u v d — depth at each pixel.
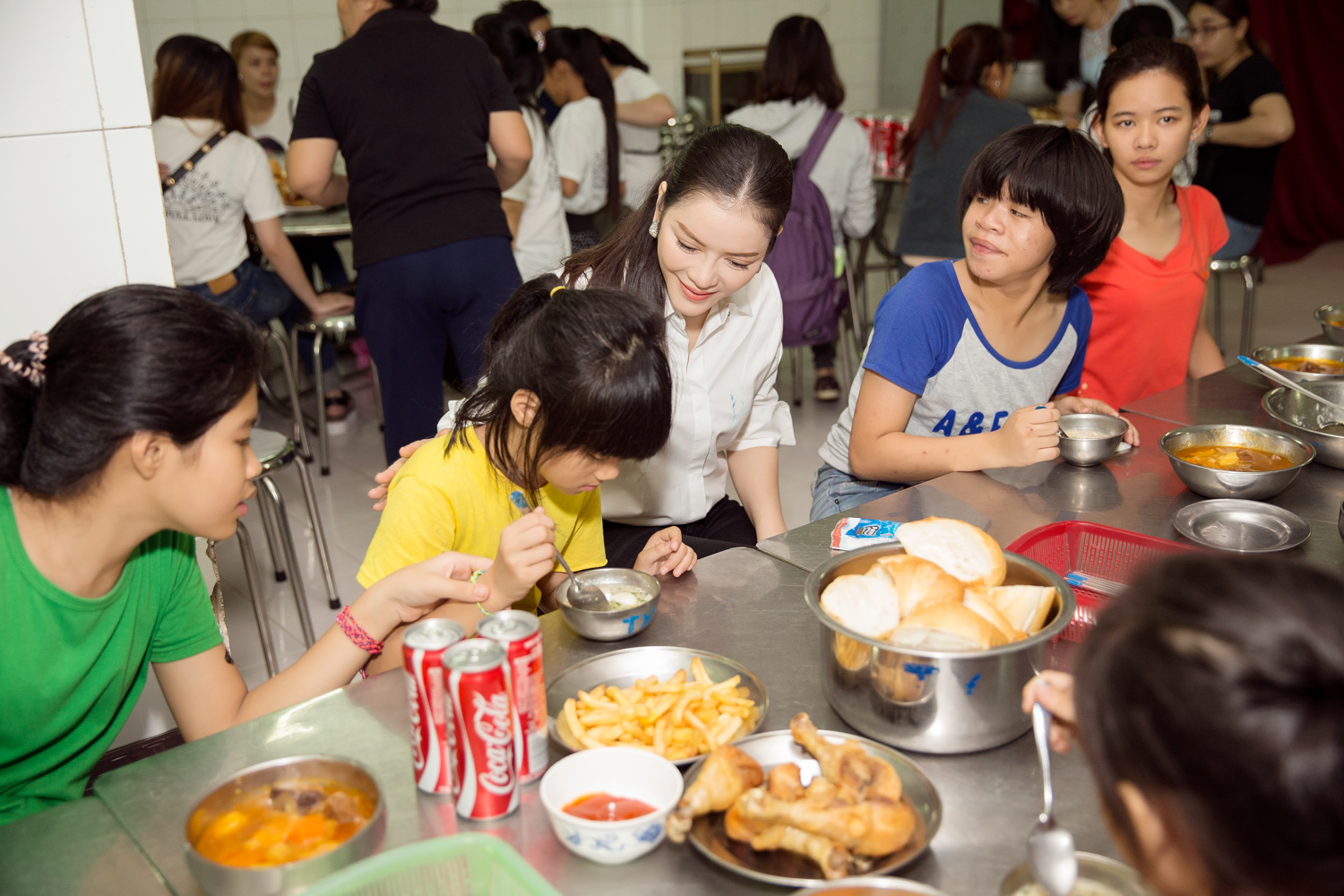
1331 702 0.47
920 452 1.67
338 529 3.12
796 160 3.75
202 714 1.18
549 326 1.12
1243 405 1.85
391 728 0.98
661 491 1.76
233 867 0.73
